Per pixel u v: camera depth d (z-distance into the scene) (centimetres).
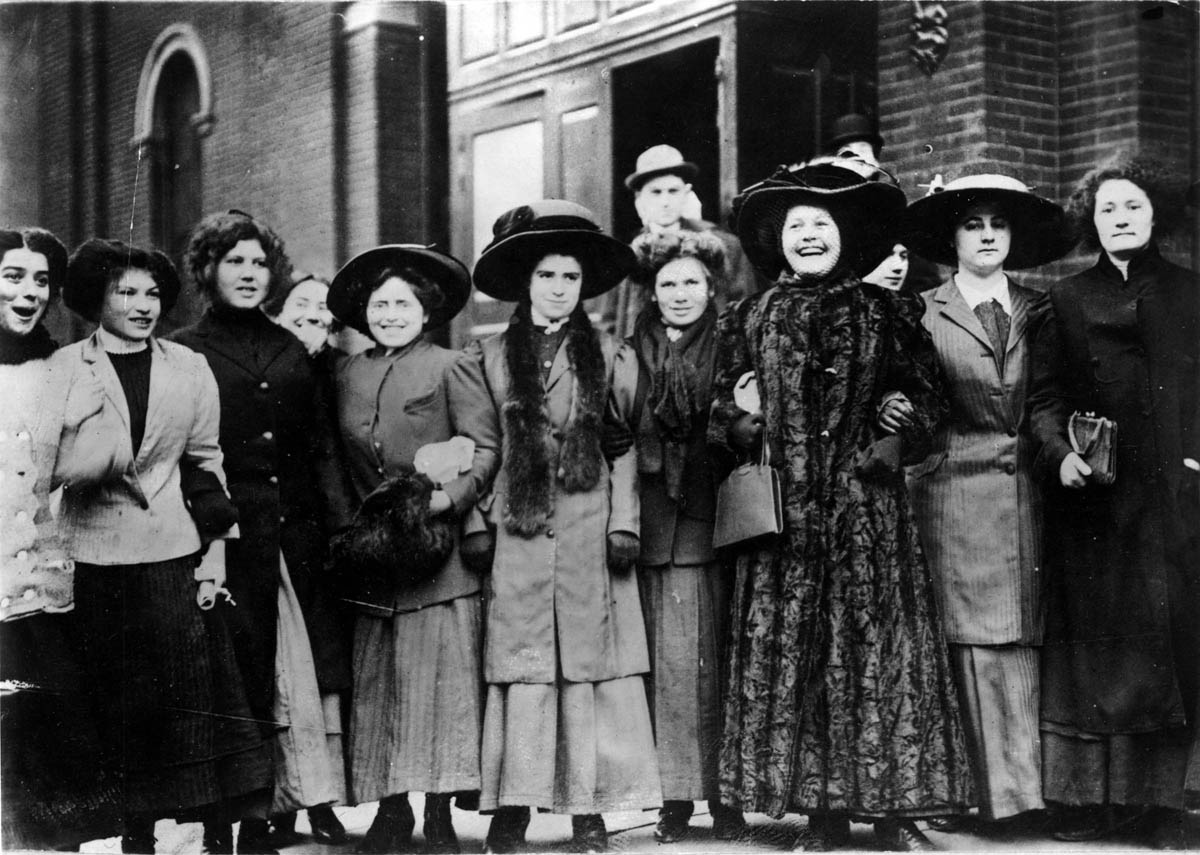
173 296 473
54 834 451
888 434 456
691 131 561
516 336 475
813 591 448
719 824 479
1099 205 491
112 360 457
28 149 568
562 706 459
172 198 570
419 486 458
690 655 475
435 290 488
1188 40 554
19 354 455
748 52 557
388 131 564
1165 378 480
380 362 482
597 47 565
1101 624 468
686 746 471
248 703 460
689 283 495
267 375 475
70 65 570
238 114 570
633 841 476
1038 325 485
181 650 451
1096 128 554
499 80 571
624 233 564
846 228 479
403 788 455
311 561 476
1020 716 471
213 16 572
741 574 461
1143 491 473
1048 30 560
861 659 443
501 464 468
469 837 484
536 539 463
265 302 502
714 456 475
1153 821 471
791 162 561
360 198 563
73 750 450
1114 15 551
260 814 454
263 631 464
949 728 448
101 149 570
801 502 452
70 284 459
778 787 440
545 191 570
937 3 555
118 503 452
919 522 484
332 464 481
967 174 550
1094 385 477
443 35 570
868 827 489
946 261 505
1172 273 491
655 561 479
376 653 470
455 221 570
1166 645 466
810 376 459
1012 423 480
